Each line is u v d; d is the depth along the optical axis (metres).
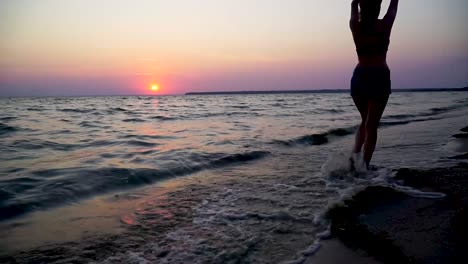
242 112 19.75
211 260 2.16
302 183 3.93
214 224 2.76
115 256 2.26
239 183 4.06
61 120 14.46
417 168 4.15
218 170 4.90
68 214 3.09
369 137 3.91
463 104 26.86
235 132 9.53
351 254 2.17
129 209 3.20
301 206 3.10
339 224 2.60
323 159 5.50
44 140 7.97
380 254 2.12
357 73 3.88
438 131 8.46
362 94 3.84
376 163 4.65
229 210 3.08
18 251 2.34
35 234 2.64
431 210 2.76
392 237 2.30
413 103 30.31
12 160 5.48
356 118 14.62
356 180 3.88
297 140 7.71
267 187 3.81
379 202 3.03
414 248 2.12
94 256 2.27
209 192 3.70
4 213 3.07
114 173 4.46
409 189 3.38
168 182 4.23
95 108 26.70
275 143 7.27
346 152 4.86
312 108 23.94
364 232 2.41
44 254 2.29
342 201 3.09
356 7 3.95
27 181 4.04
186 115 17.52
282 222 2.74
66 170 4.62
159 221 2.87
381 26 3.70
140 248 2.37
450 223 2.45
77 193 3.70
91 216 3.03
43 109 24.89
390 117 14.38
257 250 2.27
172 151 6.21
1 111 21.88
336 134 9.06
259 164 5.25
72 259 2.22
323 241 2.38
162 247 2.37
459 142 6.30
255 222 2.77
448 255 2.00
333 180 4.01
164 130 10.28
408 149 5.86
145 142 7.59
